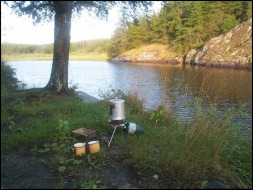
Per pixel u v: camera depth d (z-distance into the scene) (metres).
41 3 5.04
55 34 8.33
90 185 3.91
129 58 50.59
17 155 4.79
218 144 5.14
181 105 7.81
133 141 5.44
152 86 16.80
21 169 4.36
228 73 35.47
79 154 4.84
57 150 4.94
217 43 48.59
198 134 5.30
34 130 5.54
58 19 7.27
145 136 5.79
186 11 49.47
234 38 47.81
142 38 42.69
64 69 8.84
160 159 4.77
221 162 4.86
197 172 4.50
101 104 8.59
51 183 4.02
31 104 6.82
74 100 8.40
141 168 4.54
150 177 4.33
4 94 4.67
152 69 35.66
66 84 8.99
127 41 34.72
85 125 6.34
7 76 4.64
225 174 4.50
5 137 5.01
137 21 8.14
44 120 6.14
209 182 4.29
